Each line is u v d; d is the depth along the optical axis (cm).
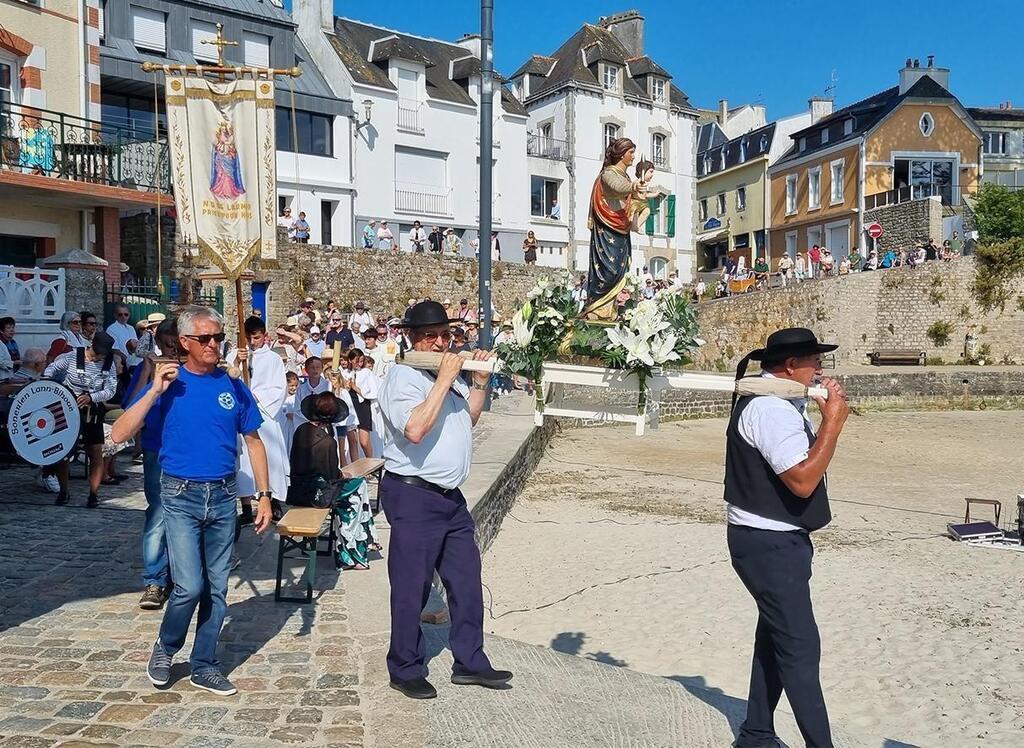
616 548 1161
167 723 443
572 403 482
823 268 4103
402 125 3606
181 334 485
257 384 875
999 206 4016
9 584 675
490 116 1678
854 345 3812
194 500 475
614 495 1549
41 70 1864
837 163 4841
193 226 852
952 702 704
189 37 2953
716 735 468
